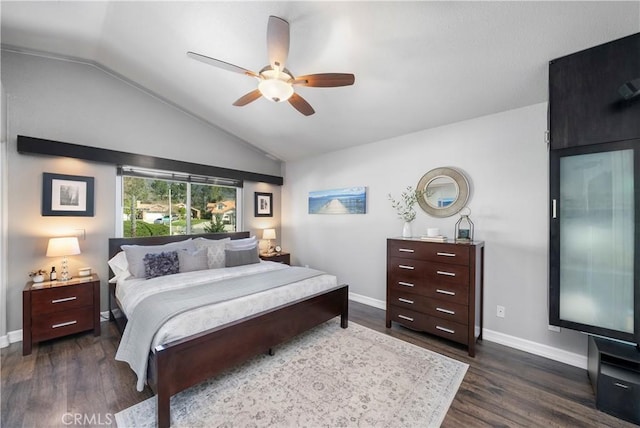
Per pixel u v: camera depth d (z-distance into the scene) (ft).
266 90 6.60
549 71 6.58
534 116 8.34
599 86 5.93
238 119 12.94
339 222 14.19
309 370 7.23
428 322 9.06
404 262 9.68
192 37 8.09
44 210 9.34
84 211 10.18
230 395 6.23
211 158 14.03
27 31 8.34
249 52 8.21
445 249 8.68
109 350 8.26
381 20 6.25
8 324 8.70
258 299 7.54
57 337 8.72
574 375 7.11
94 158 10.23
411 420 5.52
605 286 6.13
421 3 5.70
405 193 11.50
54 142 9.36
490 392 6.41
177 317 6.04
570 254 6.52
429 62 7.32
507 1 5.35
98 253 10.56
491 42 6.37
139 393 6.28
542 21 5.65
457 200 9.84
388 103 9.51
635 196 5.64
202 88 10.87
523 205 8.51
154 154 12.04
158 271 9.62
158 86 11.28
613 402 5.69
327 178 14.84
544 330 8.11
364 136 12.26
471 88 8.09
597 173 6.14
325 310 9.27
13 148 8.84
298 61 7.82
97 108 10.56
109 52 9.57
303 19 6.61
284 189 17.34
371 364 7.54
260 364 7.51
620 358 5.65
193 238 13.11
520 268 8.55
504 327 8.84
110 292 10.43
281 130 13.21
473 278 8.12
